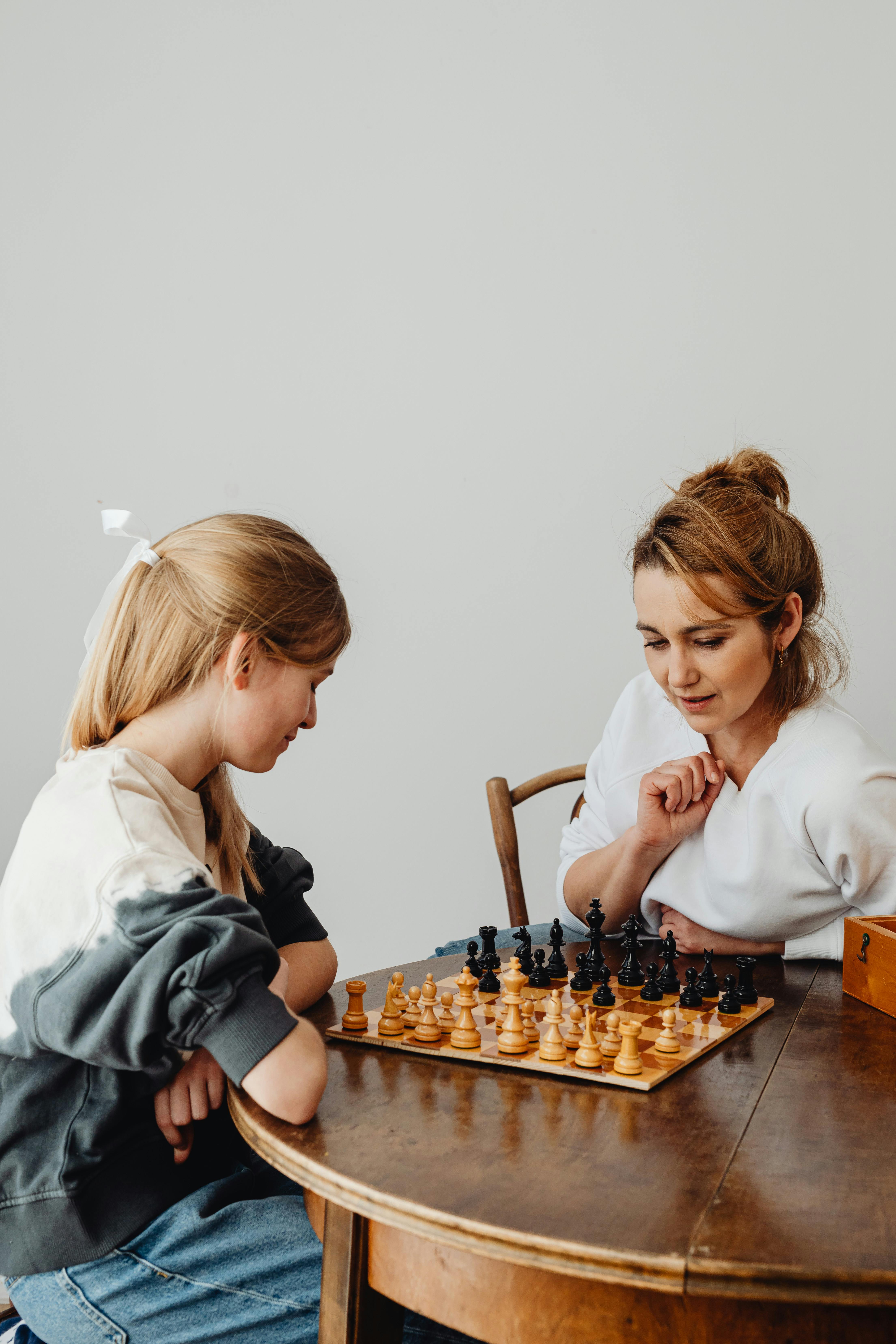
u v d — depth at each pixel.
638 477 2.40
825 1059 0.96
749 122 2.31
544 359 2.46
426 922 2.55
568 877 1.60
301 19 2.57
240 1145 1.11
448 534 2.53
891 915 1.33
